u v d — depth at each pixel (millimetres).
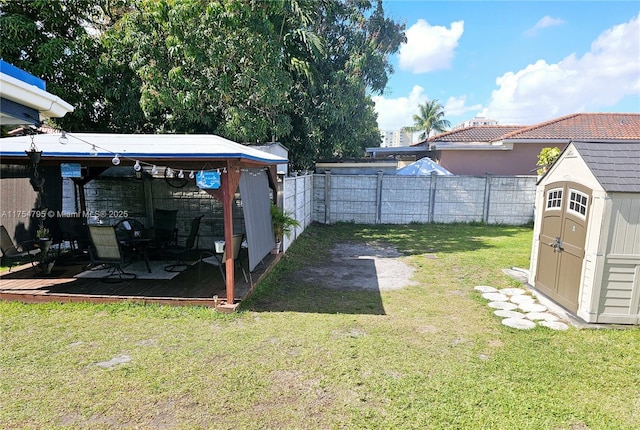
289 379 3578
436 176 13352
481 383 3529
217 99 9750
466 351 4195
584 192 5152
